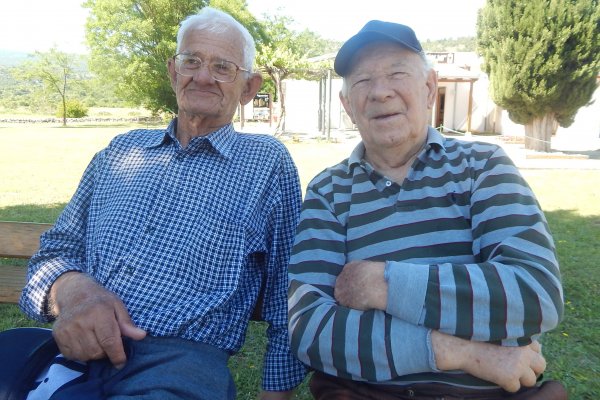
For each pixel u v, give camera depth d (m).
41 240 2.33
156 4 36.81
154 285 2.08
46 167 12.88
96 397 1.75
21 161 14.14
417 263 1.80
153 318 2.02
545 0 13.95
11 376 1.90
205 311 2.04
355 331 1.62
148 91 38.25
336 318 1.67
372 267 1.68
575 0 13.92
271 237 2.32
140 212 2.19
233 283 2.12
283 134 23.50
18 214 7.34
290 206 2.36
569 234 6.50
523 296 1.51
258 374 3.14
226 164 2.28
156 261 2.11
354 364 1.61
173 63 2.41
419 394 1.68
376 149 1.98
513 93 15.33
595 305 4.14
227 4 36.03
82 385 1.76
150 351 1.96
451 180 1.86
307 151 16.12
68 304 1.96
